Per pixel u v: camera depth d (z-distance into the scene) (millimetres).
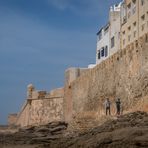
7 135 72000
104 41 93688
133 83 54688
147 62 50656
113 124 39125
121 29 81125
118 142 31250
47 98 107750
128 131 32812
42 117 108750
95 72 72250
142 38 52469
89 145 33750
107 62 66312
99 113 67688
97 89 70750
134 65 54812
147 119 38406
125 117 41500
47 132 72938
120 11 82500
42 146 48688
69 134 57250
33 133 72938
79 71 92938
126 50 58312
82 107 79875
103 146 32438
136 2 73188
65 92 95562
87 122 59250
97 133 37844
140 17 71438
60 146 42594
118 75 61094
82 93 80438
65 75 96812
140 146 29656
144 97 50469
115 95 61969
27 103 117375
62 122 79562
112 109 62344
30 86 116625
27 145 55875
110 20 88375
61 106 101500
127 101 56562
